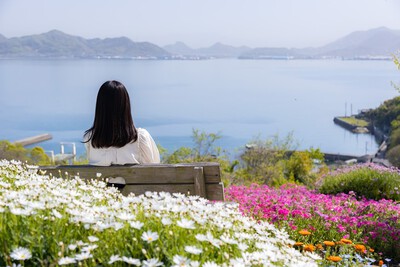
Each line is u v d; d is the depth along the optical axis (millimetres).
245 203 7383
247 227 3037
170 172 4090
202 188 4055
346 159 97750
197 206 2932
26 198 2791
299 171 26625
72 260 2207
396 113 140250
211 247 2465
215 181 4137
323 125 183625
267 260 2529
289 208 6980
